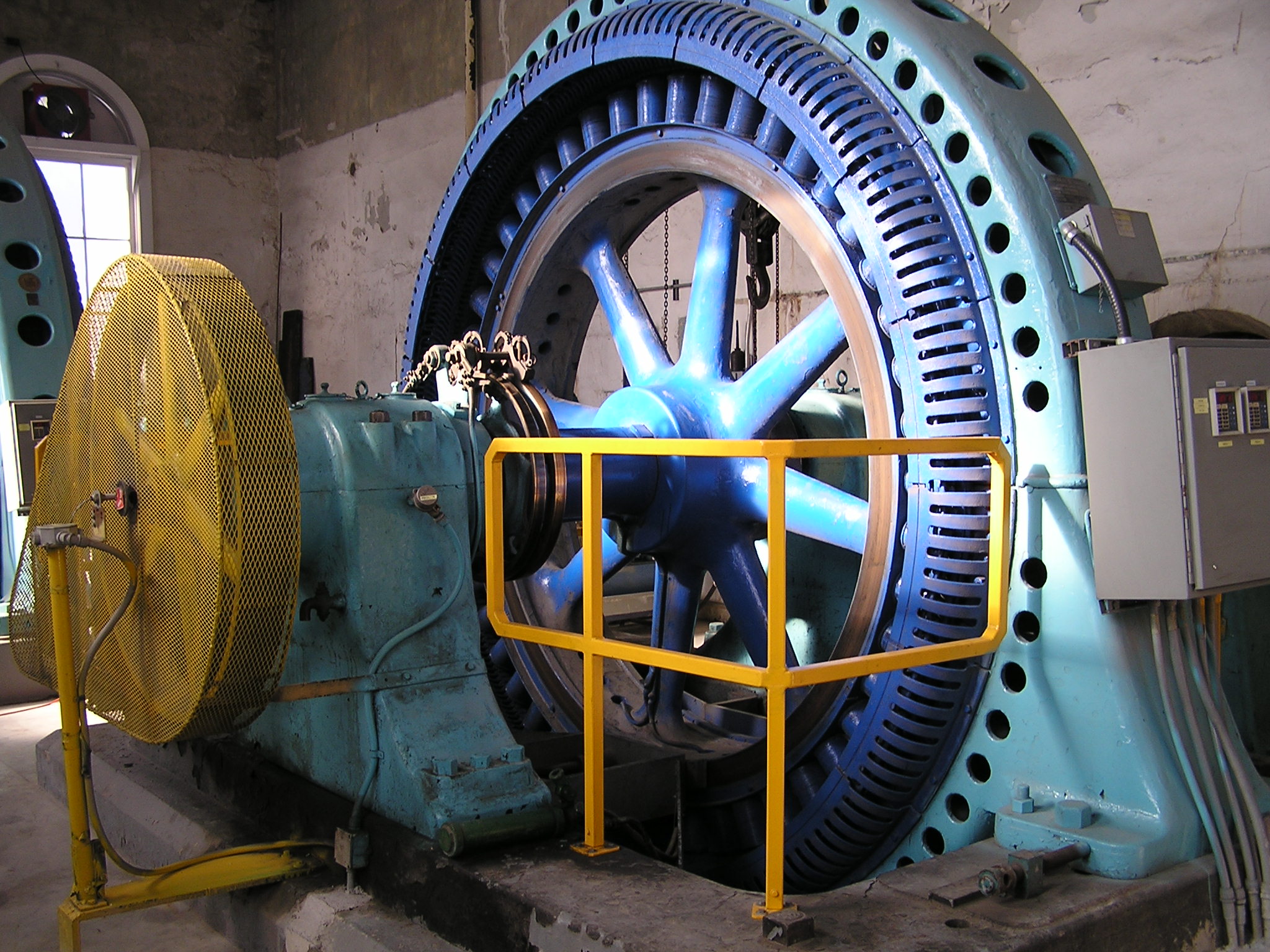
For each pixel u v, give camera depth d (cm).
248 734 306
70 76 988
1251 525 209
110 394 245
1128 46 429
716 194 316
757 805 290
